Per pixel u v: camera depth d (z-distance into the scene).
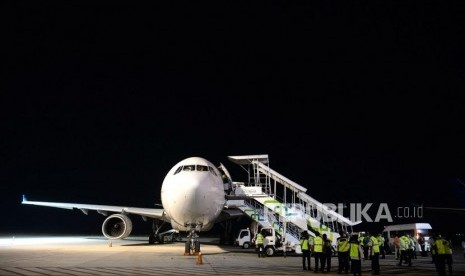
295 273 14.72
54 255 20.36
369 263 19.56
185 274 13.54
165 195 20.22
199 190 18.55
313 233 23.50
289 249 21.91
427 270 16.30
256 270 15.07
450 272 14.41
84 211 28.88
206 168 20.66
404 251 18.39
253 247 28.19
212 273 13.91
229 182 25.70
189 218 19.36
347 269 15.04
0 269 14.55
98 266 15.57
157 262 17.22
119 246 27.62
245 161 27.34
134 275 13.14
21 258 18.73
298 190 25.09
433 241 15.55
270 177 26.02
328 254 15.43
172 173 21.14
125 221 25.98
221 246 30.22
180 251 23.23
